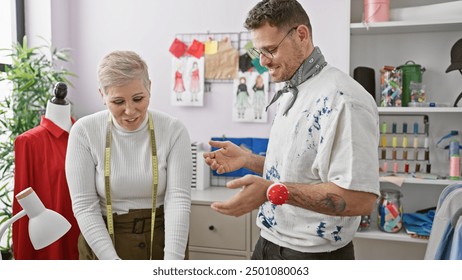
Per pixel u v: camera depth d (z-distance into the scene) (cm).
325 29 254
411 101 229
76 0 296
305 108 126
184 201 143
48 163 171
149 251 145
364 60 246
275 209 134
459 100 229
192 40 278
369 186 111
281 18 122
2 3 283
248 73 270
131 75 131
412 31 234
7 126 245
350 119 114
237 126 275
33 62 274
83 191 141
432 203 244
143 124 145
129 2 288
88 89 298
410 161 243
